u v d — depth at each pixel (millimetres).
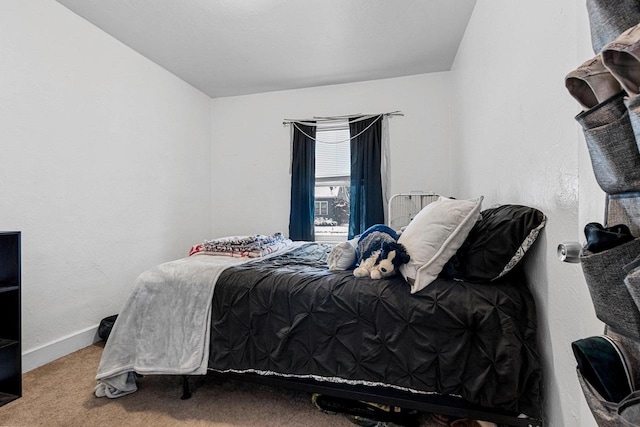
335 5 1994
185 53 2578
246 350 1330
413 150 3021
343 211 3322
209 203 3486
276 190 3404
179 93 3041
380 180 3039
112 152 2307
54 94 1907
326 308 1237
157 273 1513
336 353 1214
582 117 478
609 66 393
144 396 1469
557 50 945
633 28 372
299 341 1262
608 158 443
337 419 1303
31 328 1772
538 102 1087
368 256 1374
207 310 1393
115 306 2309
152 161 2695
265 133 3428
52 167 1892
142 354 1419
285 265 1647
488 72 1716
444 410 1114
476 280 1156
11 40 1688
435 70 2928
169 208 2895
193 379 1605
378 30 2271
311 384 1266
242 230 3496
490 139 1689
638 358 442
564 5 902
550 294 999
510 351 1004
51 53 1889
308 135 3262
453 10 2047
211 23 2170
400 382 1127
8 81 1675
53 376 1667
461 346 1062
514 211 1148
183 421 1299
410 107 3029
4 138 1657
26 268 1755
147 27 2205
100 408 1382
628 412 394
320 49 2531
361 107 3158
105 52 2254
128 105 2451
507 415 1048
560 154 934
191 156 3209
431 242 1204
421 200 2895
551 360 993
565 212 907
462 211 1216
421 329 1110
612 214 486
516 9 1290
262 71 2918
